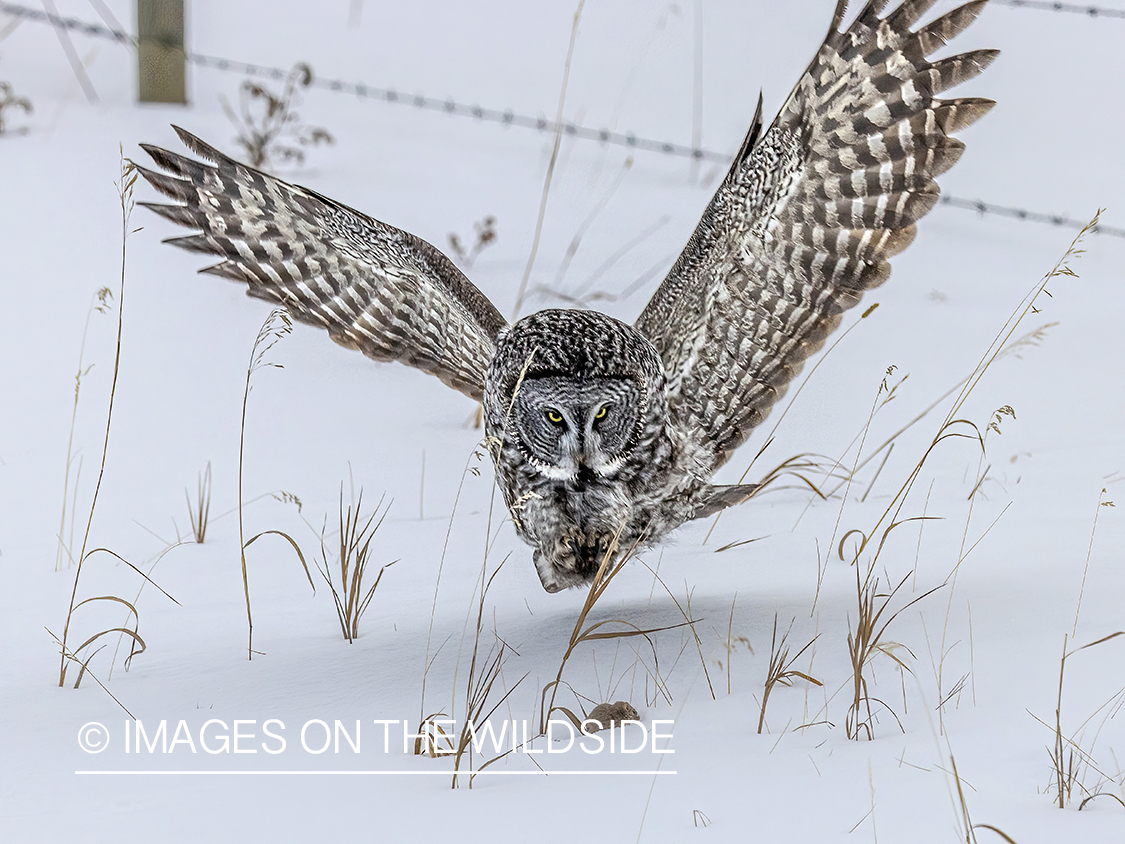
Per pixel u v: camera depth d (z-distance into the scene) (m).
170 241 10.06
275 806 6.31
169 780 6.83
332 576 11.51
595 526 9.12
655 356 9.38
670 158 31.70
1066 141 33.38
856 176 9.12
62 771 7.01
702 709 7.34
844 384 18.05
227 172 10.05
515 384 9.11
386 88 35.44
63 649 8.70
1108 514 11.04
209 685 8.52
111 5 39.66
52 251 24.31
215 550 12.41
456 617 10.02
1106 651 7.38
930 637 8.09
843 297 9.41
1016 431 15.37
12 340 20.44
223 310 22.55
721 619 9.09
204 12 40.38
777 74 36.47
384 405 18.48
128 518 13.52
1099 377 17.81
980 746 6.28
